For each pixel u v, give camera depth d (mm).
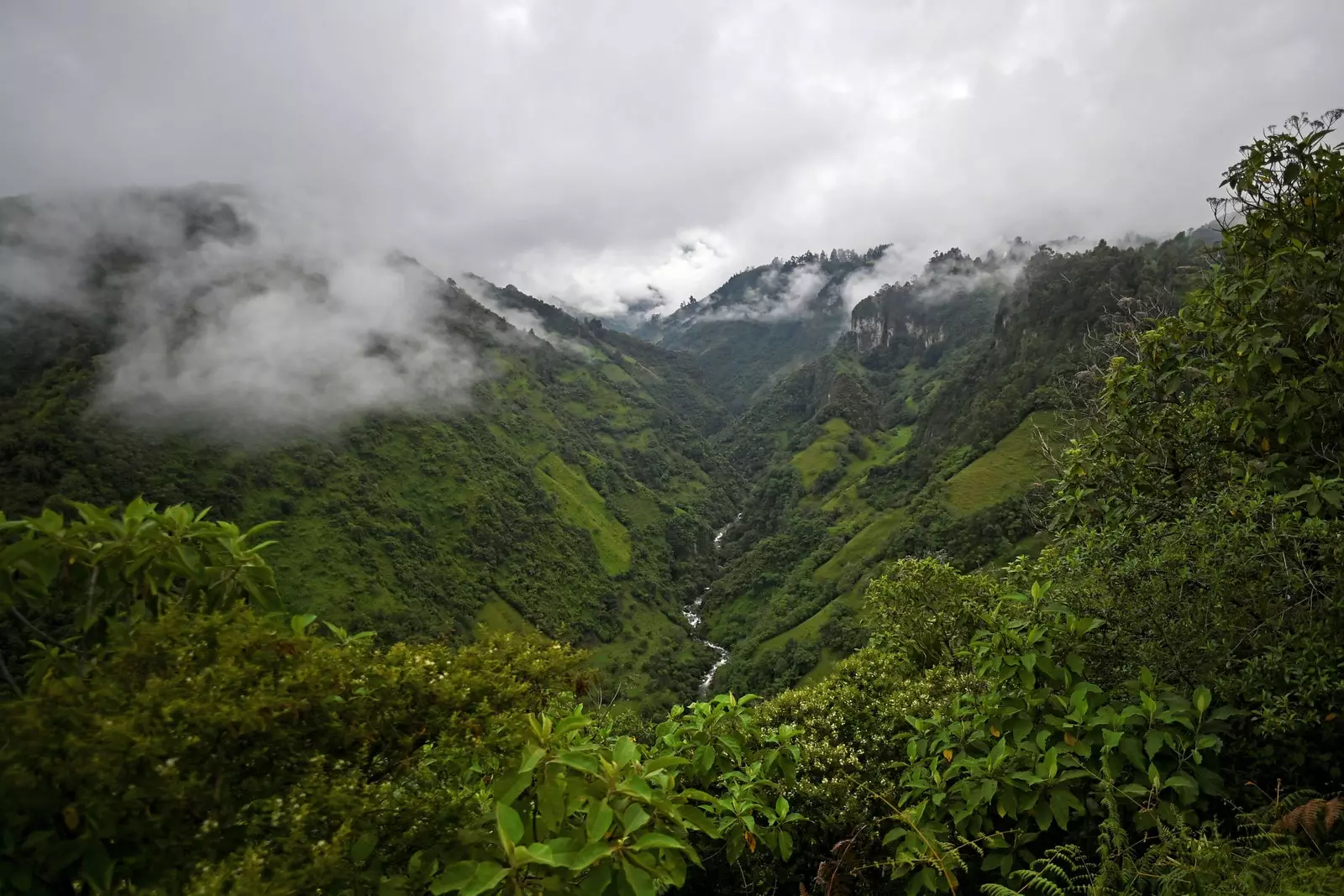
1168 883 2643
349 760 2502
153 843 2037
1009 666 3885
